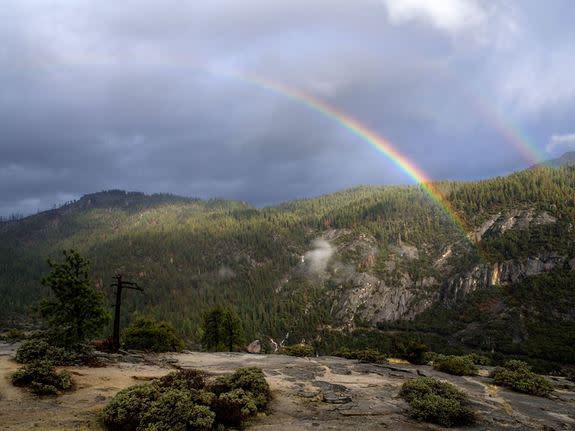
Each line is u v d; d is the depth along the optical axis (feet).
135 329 128.16
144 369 79.46
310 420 51.57
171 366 86.48
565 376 106.73
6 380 59.47
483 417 56.65
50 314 87.51
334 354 125.90
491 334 399.65
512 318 415.03
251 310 579.89
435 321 498.28
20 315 518.37
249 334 508.12
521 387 75.87
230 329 179.73
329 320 570.05
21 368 61.11
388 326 522.47
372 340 479.82
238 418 48.78
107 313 93.50
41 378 58.70
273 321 558.15
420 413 53.83
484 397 68.80
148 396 47.91
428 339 444.96
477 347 393.09
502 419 56.29
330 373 85.10
